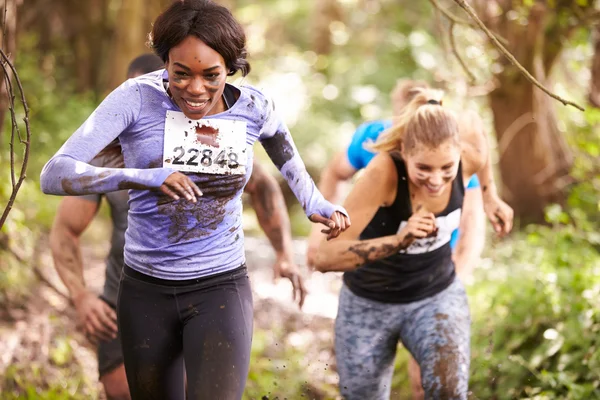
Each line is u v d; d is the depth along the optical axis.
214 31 3.80
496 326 6.75
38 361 6.68
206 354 4.11
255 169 5.75
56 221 5.62
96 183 3.76
